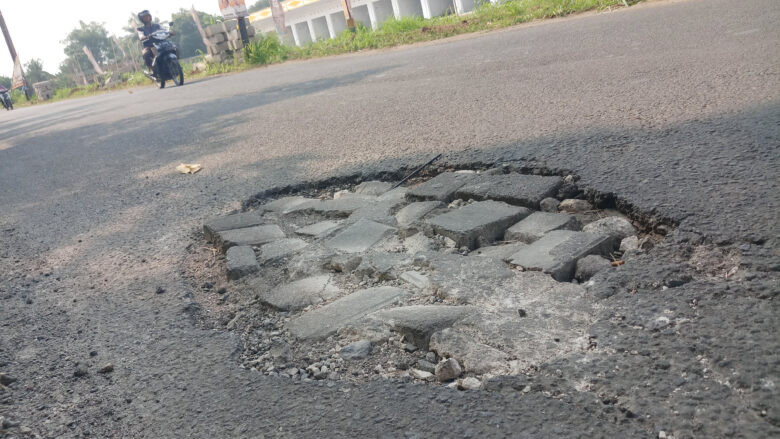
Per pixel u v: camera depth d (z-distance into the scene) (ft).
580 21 30.55
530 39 27.78
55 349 7.50
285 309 7.59
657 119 11.59
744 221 6.98
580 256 7.24
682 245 6.86
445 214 9.15
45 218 13.96
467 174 10.85
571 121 12.71
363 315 6.98
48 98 114.11
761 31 17.93
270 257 9.09
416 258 7.96
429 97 18.99
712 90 12.76
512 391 5.19
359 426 5.15
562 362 5.40
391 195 10.87
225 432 5.41
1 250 11.99
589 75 17.16
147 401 6.10
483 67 22.79
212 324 7.63
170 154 18.54
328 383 5.88
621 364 5.22
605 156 10.14
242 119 22.45
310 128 18.02
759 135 9.55
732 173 8.37
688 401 4.68
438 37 42.60
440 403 5.24
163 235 11.11
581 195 9.23
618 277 6.51
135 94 53.88
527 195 9.25
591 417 4.74
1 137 36.17
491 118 14.43
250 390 5.97
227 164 15.55
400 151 13.17
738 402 4.58
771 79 12.62
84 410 6.12
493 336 5.97
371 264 8.15
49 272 10.30
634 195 8.39
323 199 11.72
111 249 10.90
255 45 57.98
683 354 5.17
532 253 7.53
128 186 15.46
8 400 6.50
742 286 5.91
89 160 20.53
